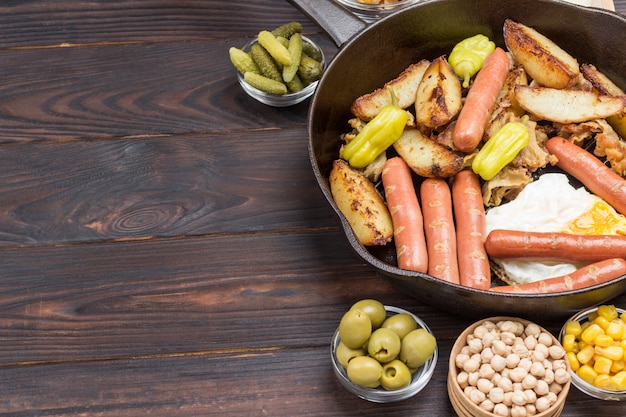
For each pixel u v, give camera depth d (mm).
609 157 1299
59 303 1268
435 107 1298
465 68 1349
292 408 1197
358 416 1190
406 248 1229
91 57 1463
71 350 1236
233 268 1286
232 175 1358
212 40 1474
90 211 1334
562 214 1276
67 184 1355
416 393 1196
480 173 1273
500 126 1300
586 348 1168
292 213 1325
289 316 1254
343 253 1292
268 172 1360
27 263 1296
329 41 1467
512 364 1141
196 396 1206
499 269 1252
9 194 1349
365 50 1341
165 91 1430
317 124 1294
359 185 1276
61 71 1450
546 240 1212
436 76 1322
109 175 1361
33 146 1387
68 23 1497
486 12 1357
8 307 1267
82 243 1310
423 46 1380
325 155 1326
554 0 1330
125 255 1299
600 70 1373
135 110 1414
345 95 1351
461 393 1137
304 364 1224
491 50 1364
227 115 1409
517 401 1121
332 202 1188
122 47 1472
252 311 1257
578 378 1165
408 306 1257
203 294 1269
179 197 1342
